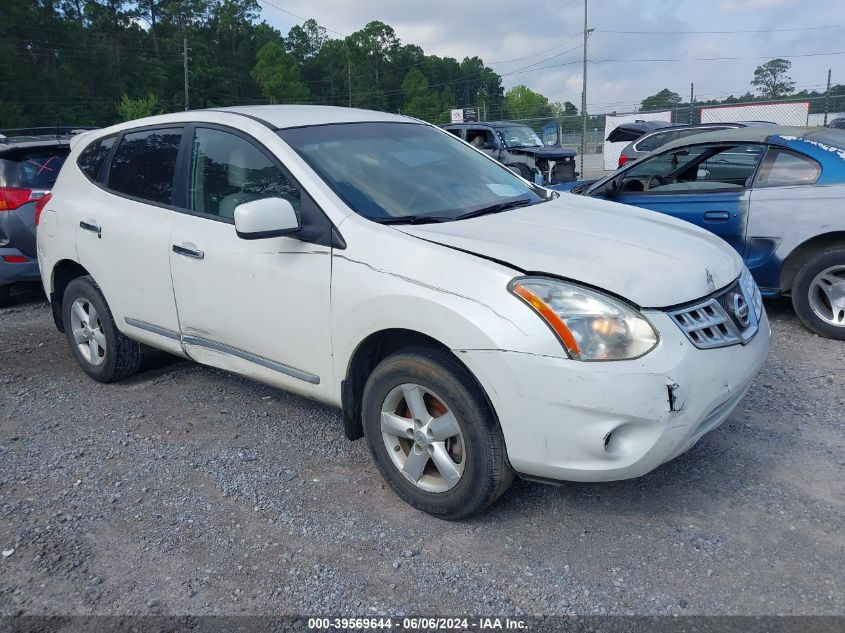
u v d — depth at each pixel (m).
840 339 5.58
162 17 87.12
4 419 4.68
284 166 3.77
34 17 65.75
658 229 3.70
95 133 5.21
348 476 3.78
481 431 3.05
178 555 3.15
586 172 27.55
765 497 3.41
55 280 5.37
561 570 2.96
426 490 3.32
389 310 3.19
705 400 2.94
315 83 103.38
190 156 4.30
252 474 3.84
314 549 3.16
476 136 18.86
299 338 3.65
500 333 2.90
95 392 5.09
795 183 5.71
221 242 3.96
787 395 4.56
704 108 24.02
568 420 2.85
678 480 3.59
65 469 3.96
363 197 3.65
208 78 88.56
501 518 3.34
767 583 2.81
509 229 3.48
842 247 5.47
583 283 2.94
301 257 3.57
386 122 4.49
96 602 2.87
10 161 7.45
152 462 4.00
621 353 2.84
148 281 4.45
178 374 5.38
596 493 3.51
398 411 3.42
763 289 5.96
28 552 3.20
